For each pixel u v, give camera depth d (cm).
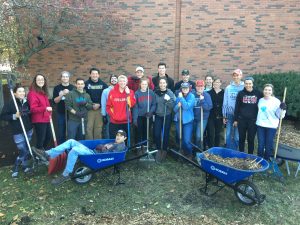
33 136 783
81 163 582
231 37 1152
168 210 516
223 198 553
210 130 691
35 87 628
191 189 580
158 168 655
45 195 554
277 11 1138
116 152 561
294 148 603
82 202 536
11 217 495
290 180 622
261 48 1163
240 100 636
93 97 697
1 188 575
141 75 712
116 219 493
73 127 657
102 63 1152
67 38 1097
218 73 1174
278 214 513
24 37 951
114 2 1102
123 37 1135
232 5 1130
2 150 741
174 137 781
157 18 1129
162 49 1152
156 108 675
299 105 894
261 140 628
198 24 1138
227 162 544
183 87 654
